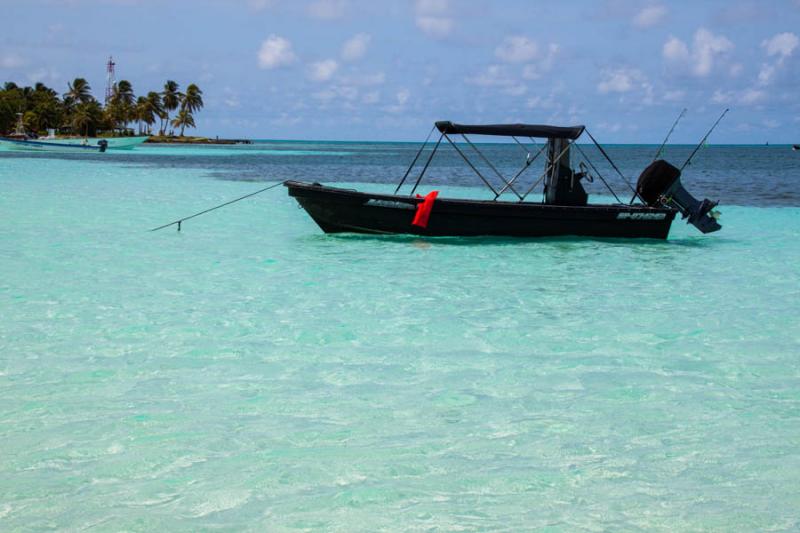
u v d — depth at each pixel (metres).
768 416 6.77
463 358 8.51
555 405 6.99
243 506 4.91
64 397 7.00
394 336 9.41
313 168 54.34
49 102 123.75
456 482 5.32
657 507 4.96
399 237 16.62
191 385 7.42
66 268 13.62
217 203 25.69
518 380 7.74
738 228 21.44
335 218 16.72
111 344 8.84
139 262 14.35
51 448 5.81
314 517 4.78
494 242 16.52
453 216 16.14
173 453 5.75
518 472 5.50
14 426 6.26
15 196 26.88
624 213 16.56
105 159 59.25
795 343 9.33
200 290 11.95
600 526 4.69
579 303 11.45
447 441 6.08
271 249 15.99
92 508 4.86
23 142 73.25
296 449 5.87
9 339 8.98
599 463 5.68
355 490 5.16
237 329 9.62
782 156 122.56
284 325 9.86
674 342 9.32
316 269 13.84
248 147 139.38
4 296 11.30
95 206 24.11
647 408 6.94
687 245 17.66
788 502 5.05
